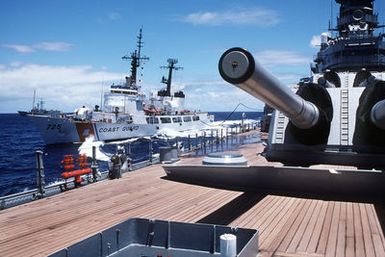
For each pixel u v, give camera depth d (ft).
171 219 25.17
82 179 37.35
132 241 19.25
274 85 18.61
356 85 33.94
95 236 17.17
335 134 29.86
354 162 29.07
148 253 18.84
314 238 21.52
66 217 25.84
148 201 30.07
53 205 29.12
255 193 32.50
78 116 198.29
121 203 29.53
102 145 182.29
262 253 19.27
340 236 21.84
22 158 143.33
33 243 20.92
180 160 52.34
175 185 36.14
